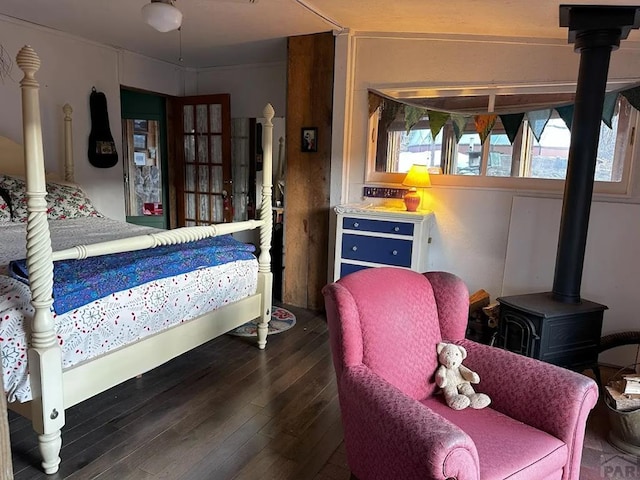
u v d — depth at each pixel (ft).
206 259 8.80
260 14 10.73
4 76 11.97
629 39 9.50
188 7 10.28
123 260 7.63
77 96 13.84
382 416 4.71
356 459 5.39
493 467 4.53
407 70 11.74
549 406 5.27
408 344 6.04
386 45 11.84
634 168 9.80
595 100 8.10
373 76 12.10
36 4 10.69
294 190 13.19
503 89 10.93
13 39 12.02
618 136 10.05
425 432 4.25
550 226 10.70
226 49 14.69
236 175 18.17
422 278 6.65
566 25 8.58
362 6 9.68
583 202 8.38
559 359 8.28
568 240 8.56
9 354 5.83
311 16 10.74
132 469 6.38
